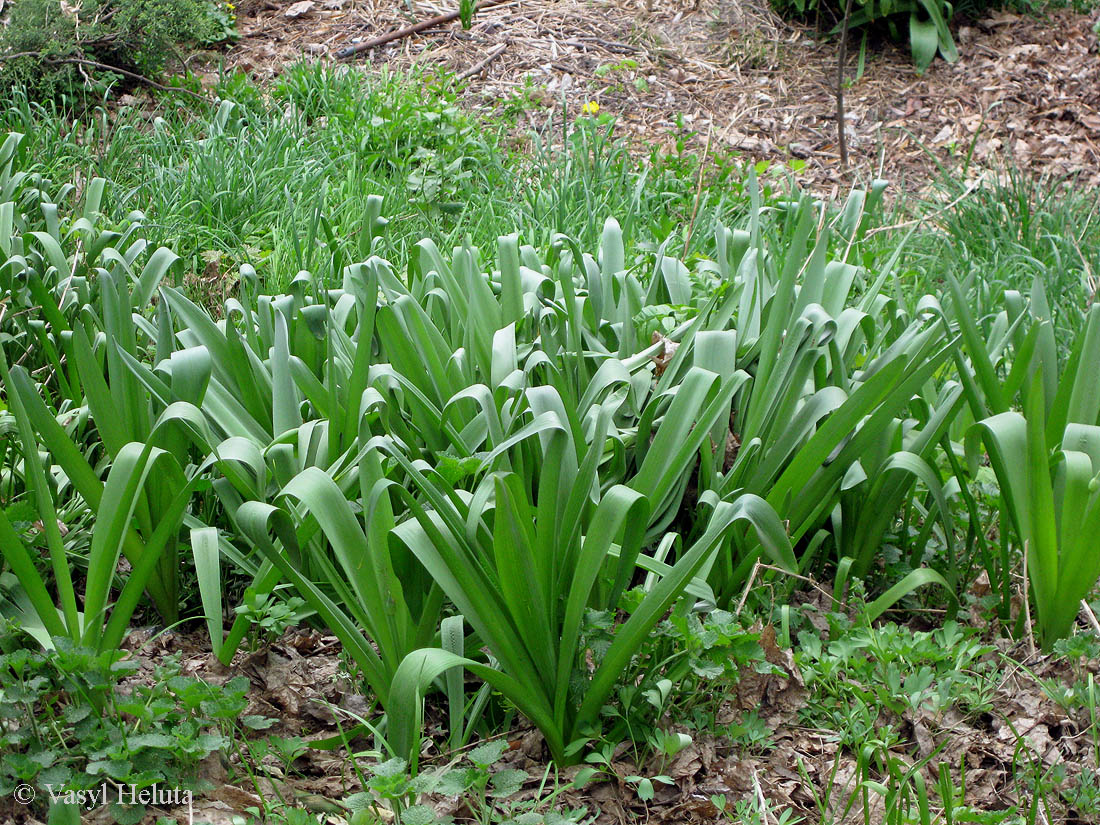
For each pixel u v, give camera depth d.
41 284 2.65
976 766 2.16
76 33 6.15
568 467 2.24
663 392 2.77
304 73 6.39
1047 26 7.65
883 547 2.84
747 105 7.14
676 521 2.87
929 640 2.35
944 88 7.24
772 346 2.75
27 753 1.93
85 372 2.30
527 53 7.39
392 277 3.10
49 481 2.50
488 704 2.24
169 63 6.89
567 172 5.50
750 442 2.48
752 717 2.17
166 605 2.48
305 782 2.04
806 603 2.69
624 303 3.24
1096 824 1.99
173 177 4.84
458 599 1.91
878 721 2.28
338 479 2.31
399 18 7.62
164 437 2.38
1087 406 2.60
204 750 1.87
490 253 4.57
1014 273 4.78
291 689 2.27
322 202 4.67
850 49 7.66
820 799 2.06
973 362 2.55
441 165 5.48
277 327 2.62
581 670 2.10
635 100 7.09
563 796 2.04
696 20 7.82
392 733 1.87
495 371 2.65
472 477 2.47
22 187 4.24
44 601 2.06
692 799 2.02
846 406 2.37
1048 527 2.35
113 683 2.05
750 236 3.71
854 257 4.36
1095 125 6.84
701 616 2.32
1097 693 2.30
